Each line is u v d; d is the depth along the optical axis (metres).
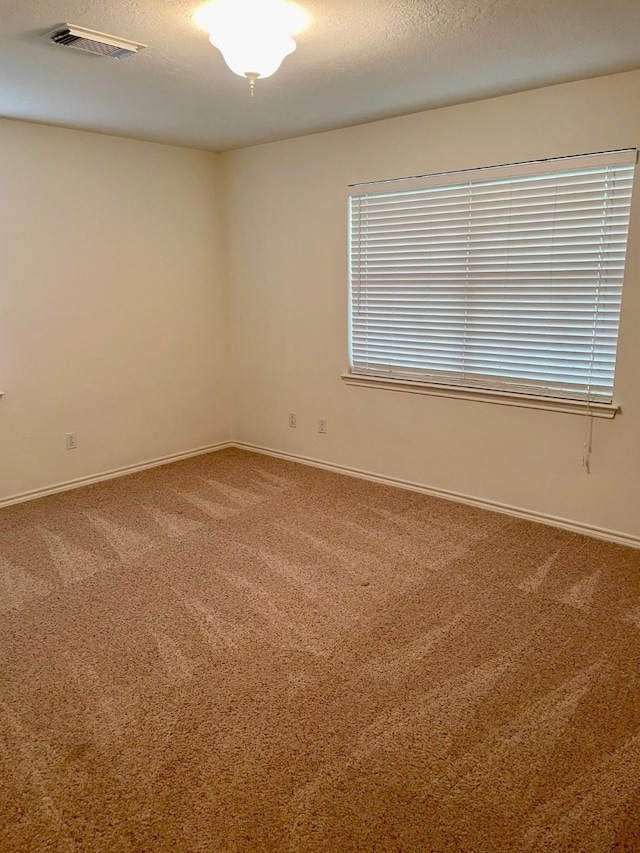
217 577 2.92
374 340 4.09
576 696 2.08
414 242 3.73
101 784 1.73
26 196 3.63
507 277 3.39
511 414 3.50
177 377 4.67
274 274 4.52
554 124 3.03
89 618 2.57
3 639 2.43
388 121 3.64
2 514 3.69
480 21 2.15
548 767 1.78
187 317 4.66
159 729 1.94
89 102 3.14
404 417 4.00
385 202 3.80
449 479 3.86
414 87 2.96
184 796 1.69
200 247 4.64
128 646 2.38
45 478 4.01
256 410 4.92
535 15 2.11
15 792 1.71
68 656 2.32
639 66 2.70
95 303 4.07
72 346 4.00
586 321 3.17
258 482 4.25
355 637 2.43
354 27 2.19
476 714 2.00
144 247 4.29
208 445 5.00
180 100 3.12
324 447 4.51
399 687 2.13
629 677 2.17
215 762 1.81
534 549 3.18
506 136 3.20
